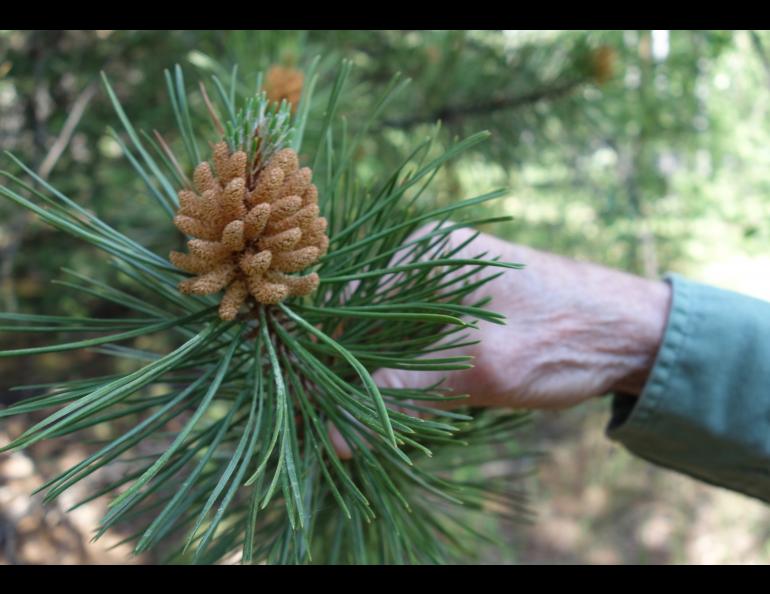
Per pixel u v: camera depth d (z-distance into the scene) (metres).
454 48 0.71
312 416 0.22
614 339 0.34
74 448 0.66
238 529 0.28
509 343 0.32
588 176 1.27
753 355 0.32
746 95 1.06
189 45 0.66
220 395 0.26
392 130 0.74
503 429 0.32
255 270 0.21
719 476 0.35
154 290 0.25
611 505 1.25
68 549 0.64
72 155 0.71
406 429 0.18
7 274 0.64
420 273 0.24
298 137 0.26
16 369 0.69
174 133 0.64
